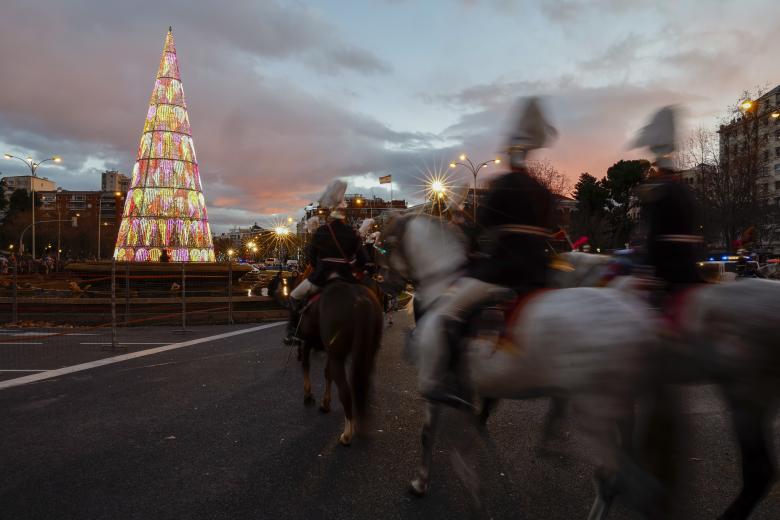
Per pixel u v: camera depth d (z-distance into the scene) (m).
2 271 31.80
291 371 7.96
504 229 3.10
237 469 4.16
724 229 25.34
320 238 5.25
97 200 131.00
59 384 7.14
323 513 3.43
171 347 10.41
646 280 2.99
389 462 4.29
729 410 3.02
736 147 27.88
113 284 10.19
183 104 20.92
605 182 44.00
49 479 3.99
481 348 3.12
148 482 3.92
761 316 2.66
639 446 2.60
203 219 20.92
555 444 4.58
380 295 6.08
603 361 2.49
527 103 3.18
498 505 3.52
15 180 152.50
